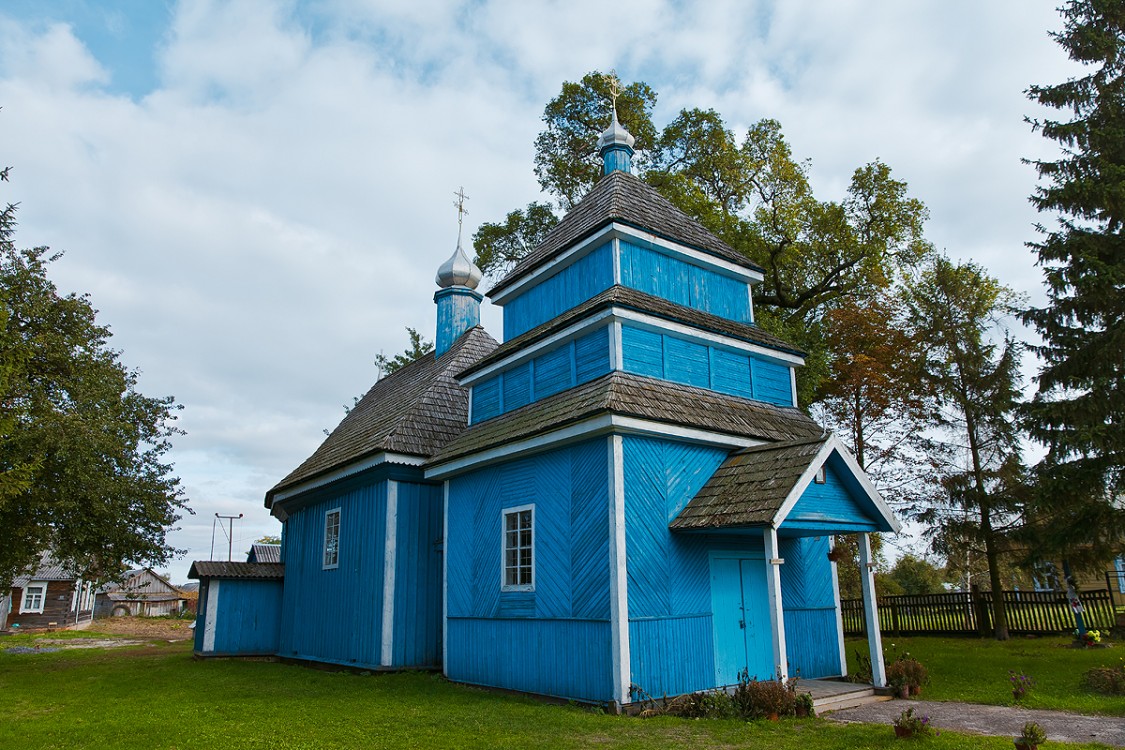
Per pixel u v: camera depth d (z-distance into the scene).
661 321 13.02
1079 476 16.28
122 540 19.50
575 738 8.63
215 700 12.22
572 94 28.55
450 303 23.58
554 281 15.62
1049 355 17.58
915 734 8.28
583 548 11.35
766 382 15.16
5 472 14.70
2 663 19.97
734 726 9.23
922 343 24.59
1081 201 16.91
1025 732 7.24
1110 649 17.36
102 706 11.78
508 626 12.73
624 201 15.26
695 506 11.60
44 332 18.22
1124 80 17.38
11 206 17.33
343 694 12.70
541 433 12.09
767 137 27.20
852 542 26.56
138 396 21.77
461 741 8.56
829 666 13.41
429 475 15.16
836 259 27.30
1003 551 22.23
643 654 10.55
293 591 20.22
